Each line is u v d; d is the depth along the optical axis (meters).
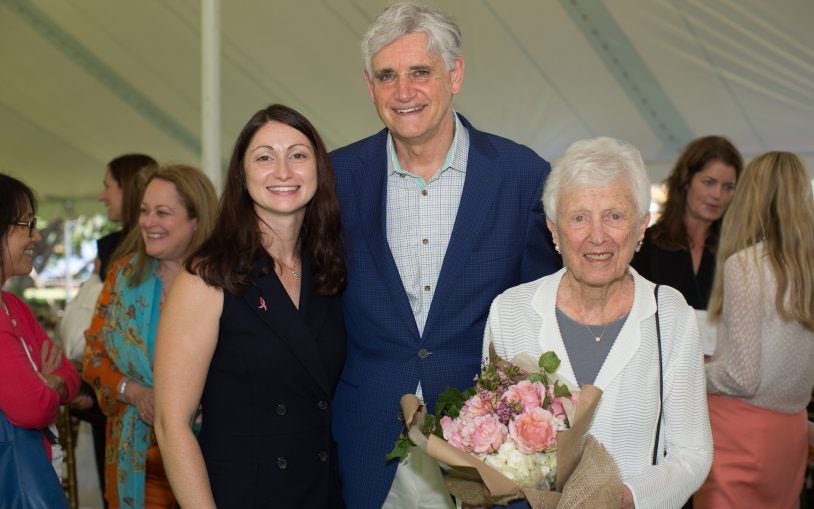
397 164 2.47
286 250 2.22
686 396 2.01
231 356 2.09
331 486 2.26
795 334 2.74
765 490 2.85
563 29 6.25
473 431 1.85
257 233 2.14
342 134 8.01
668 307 2.03
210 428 2.12
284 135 2.14
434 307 2.38
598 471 1.83
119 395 3.04
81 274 10.56
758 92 6.42
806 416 2.98
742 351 2.73
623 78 6.62
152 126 8.36
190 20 6.88
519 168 2.46
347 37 6.78
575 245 1.98
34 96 7.98
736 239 2.84
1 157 8.83
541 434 1.81
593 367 2.03
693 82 6.50
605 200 1.95
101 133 8.49
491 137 2.56
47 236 10.41
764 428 2.82
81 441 4.97
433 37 2.30
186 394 2.03
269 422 2.11
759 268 2.72
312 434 2.17
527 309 2.13
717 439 2.88
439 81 2.32
